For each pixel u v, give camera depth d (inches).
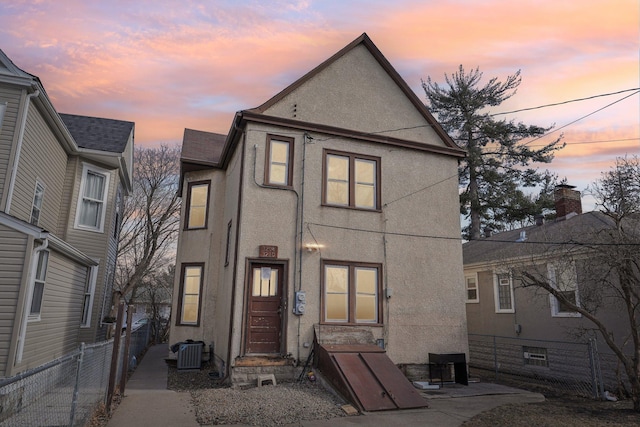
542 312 553.3
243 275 377.7
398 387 321.1
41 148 406.3
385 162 461.1
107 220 532.7
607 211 371.6
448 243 465.1
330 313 402.3
